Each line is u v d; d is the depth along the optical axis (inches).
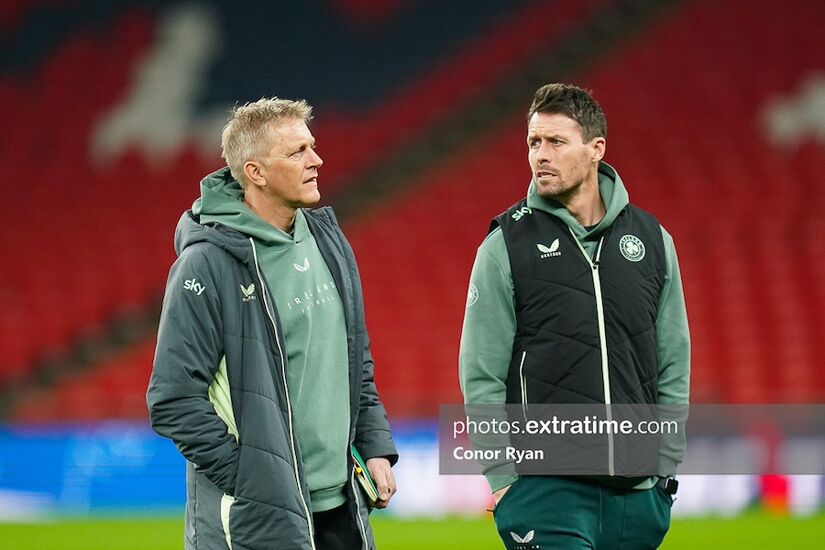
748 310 2050.9
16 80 2728.8
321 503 535.8
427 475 1451.8
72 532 1317.7
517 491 568.1
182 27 2758.4
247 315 515.2
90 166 2618.1
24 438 1549.0
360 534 531.8
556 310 559.8
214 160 2618.1
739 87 2481.5
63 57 2746.1
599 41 2655.0
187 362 499.5
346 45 2738.7
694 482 1395.2
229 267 516.1
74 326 2306.8
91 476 1531.7
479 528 1314.0
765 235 2186.3
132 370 2161.7
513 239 570.6
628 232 575.5
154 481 1525.6
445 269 2276.1
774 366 1975.9
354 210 2455.7
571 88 570.3
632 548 580.4
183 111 2677.2
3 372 2212.1
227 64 2728.8
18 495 1533.0
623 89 2524.6
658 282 577.3
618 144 2413.9
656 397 577.3
